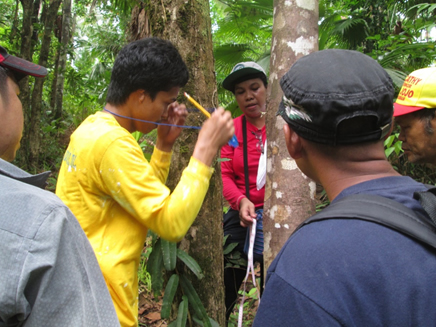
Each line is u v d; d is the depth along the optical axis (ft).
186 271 6.19
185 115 5.16
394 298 2.14
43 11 21.62
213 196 6.30
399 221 2.34
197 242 6.20
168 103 4.71
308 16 6.29
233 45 16.88
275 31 6.52
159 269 5.76
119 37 30.19
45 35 20.26
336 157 2.70
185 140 6.05
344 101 2.44
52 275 2.42
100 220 4.36
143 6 6.82
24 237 2.41
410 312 2.12
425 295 2.15
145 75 4.36
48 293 2.41
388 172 2.73
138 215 4.19
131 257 4.45
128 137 4.30
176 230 4.16
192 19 6.05
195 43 6.07
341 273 2.21
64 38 26.08
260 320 2.34
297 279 2.27
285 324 2.22
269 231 6.38
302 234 2.50
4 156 3.10
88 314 2.63
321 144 2.71
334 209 2.52
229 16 17.22
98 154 4.15
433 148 4.73
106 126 4.32
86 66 39.47
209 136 4.39
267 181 6.56
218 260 6.45
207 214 6.23
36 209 2.52
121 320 4.36
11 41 19.67
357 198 2.52
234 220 8.31
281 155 6.23
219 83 16.65
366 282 2.18
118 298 4.34
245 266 8.13
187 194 4.18
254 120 8.36
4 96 2.94
